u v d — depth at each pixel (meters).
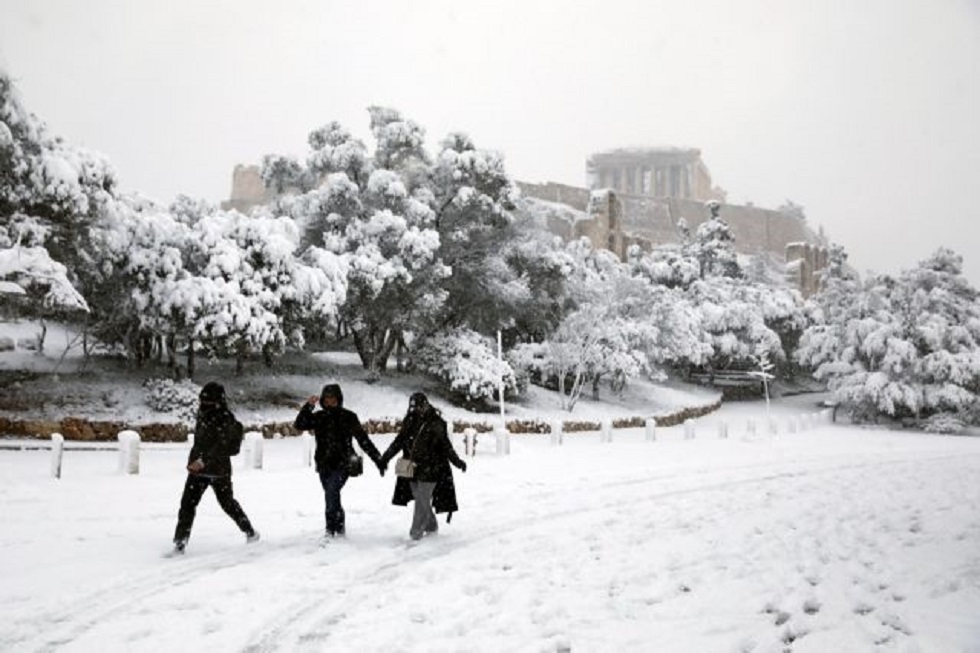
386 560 7.92
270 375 29.41
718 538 8.97
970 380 41.41
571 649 5.17
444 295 31.44
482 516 10.77
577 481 14.93
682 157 155.75
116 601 6.29
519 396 35.91
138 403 23.12
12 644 5.25
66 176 20.89
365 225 29.75
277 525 9.84
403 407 28.61
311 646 5.29
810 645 5.05
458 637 5.48
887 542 8.52
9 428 20.25
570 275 38.88
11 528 9.10
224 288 22.86
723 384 56.78
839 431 38.56
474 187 33.47
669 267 59.06
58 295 19.67
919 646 4.93
